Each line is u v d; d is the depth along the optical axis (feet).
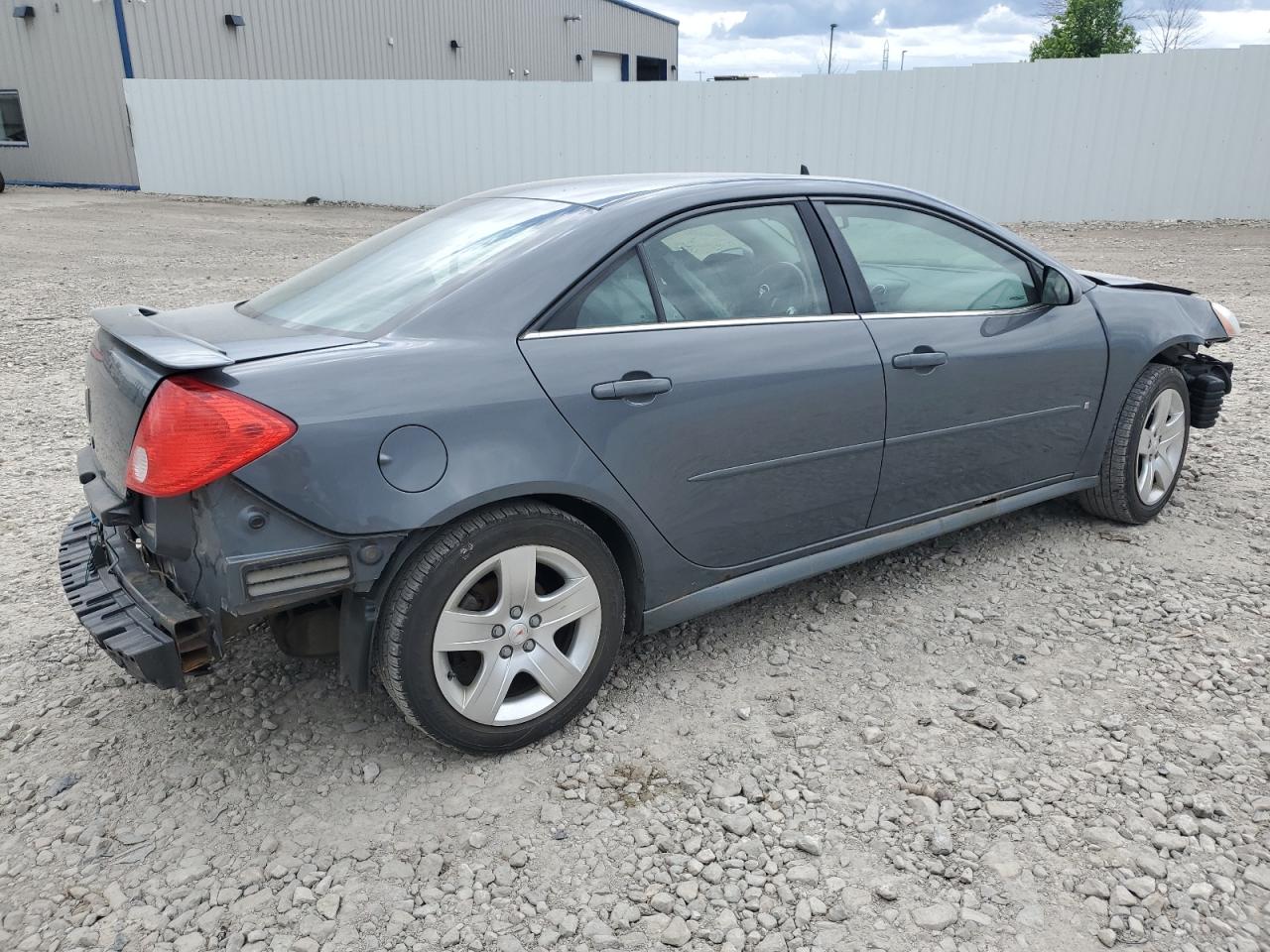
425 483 7.93
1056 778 8.64
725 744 9.28
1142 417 13.78
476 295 8.78
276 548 7.55
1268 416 19.94
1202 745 9.07
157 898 7.40
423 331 8.50
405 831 8.13
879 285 11.23
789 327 10.27
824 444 10.49
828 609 11.99
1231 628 11.30
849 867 7.66
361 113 67.92
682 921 7.14
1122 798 8.36
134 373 7.98
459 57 102.22
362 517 7.72
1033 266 12.82
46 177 80.28
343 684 10.37
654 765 8.98
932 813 8.21
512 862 7.77
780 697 10.03
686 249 9.86
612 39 130.82
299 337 8.59
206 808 8.43
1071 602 12.06
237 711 9.89
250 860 7.81
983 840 7.91
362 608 8.19
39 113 78.28
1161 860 7.64
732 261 10.16
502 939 7.00
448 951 6.91
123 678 10.50
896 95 53.93
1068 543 13.83
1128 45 106.01
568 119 62.64
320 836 8.08
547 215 9.80
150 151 74.33
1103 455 13.82
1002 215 53.93
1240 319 29.01
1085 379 12.97
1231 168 49.55
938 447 11.59
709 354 9.60
